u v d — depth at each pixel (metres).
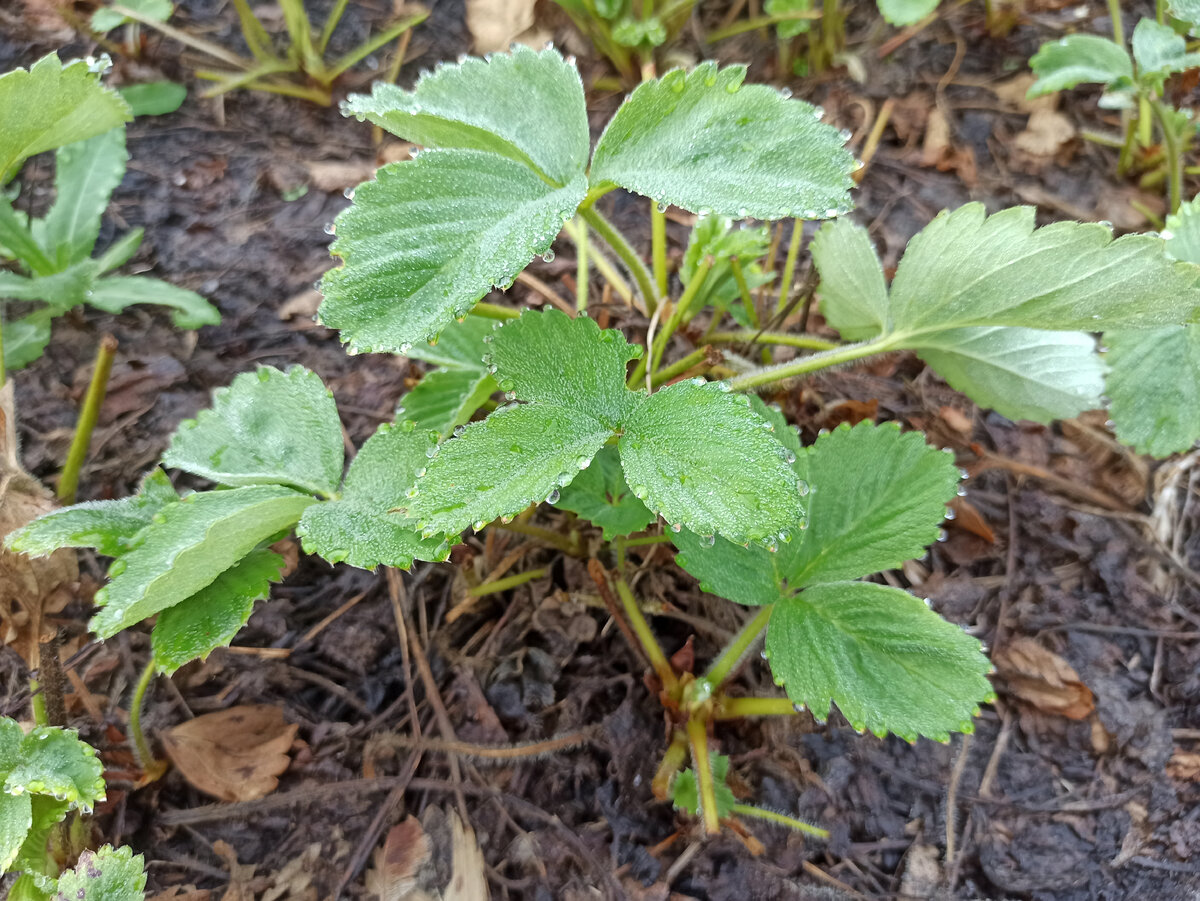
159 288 0.31
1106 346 0.27
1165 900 0.24
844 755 0.26
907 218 0.38
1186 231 0.26
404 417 0.26
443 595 0.29
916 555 0.22
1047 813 0.25
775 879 0.24
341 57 0.43
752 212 0.18
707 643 0.28
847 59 0.43
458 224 0.19
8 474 0.23
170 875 0.24
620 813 0.25
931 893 0.24
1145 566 0.30
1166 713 0.27
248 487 0.21
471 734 0.26
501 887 0.23
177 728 0.25
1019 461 0.32
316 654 0.27
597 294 0.35
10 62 0.39
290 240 0.36
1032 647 0.28
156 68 0.41
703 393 0.19
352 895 0.23
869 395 0.33
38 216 0.35
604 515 0.23
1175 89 0.40
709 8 0.46
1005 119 0.41
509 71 0.21
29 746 0.20
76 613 0.27
